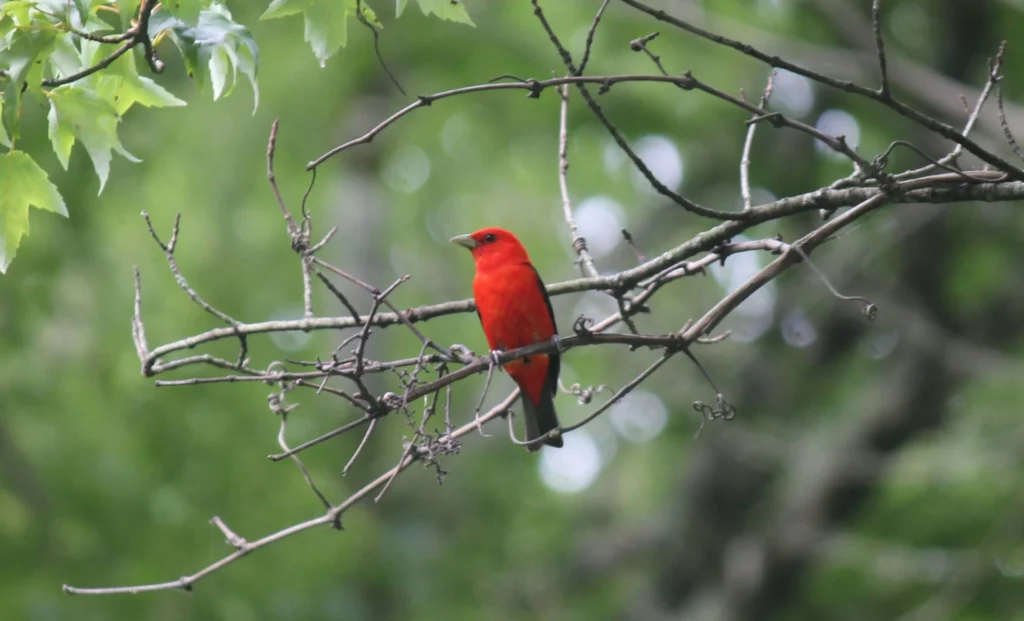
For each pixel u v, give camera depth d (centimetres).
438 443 578
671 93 1545
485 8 1487
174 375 1309
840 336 1595
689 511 1669
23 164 581
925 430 1467
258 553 1198
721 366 1678
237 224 1534
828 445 1514
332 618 1198
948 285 1520
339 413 1471
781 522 1505
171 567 1155
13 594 1102
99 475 1206
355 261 1623
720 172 1675
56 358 1302
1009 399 1402
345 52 1445
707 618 1563
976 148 536
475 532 1525
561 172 708
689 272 648
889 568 1398
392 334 1797
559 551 1722
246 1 1404
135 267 638
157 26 536
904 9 1498
